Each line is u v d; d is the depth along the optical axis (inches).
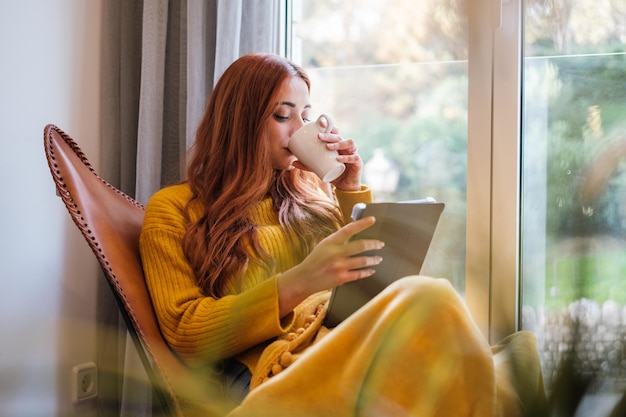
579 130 27.8
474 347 15.1
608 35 47.9
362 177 62.1
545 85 50.0
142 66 62.7
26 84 57.0
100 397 39.3
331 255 34.9
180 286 42.8
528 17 50.4
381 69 61.4
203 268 43.0
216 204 45.7
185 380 21.2
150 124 62.7
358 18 63.0
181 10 62.9
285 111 48.8
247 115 48.1
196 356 37.9
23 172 56.9
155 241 44.7
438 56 57.2
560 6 49.2
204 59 62.6
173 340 40.1
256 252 44.1
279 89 48.1
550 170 28.9
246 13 62.1
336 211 50.7
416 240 30.2
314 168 46.1
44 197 58.8
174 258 43.8
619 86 47.7
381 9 61.2
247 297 38.1
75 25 61.6
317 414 16.3
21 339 56.6
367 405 15.6
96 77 64.2
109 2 64.1
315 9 65.8
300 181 51.4
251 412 17.1
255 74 48.4
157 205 46.9
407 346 15.9
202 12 62.0
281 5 64.2
